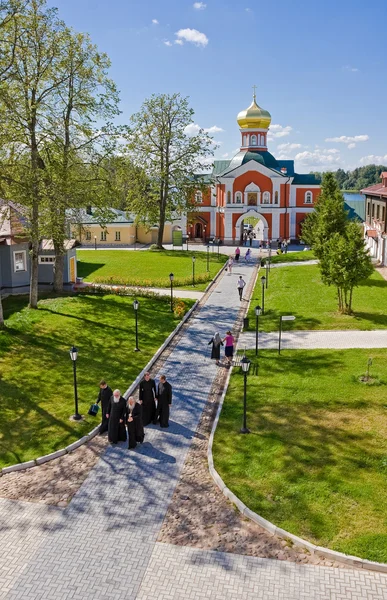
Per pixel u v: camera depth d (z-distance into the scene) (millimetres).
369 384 18766
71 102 30266
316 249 37750
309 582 10180
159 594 9977
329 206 37938
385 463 13617
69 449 15234
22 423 16750
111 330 27047
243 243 66750
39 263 36750
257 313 22922
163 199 56031
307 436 15344
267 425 16156
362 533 11211
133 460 14719
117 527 11852
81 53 29219
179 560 10805
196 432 16344
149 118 53531
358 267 27625
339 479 13086
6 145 27844
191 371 21578
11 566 10695
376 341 24078
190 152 54781
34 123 28156
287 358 22250
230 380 20219
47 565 10719
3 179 26594
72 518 12195
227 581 10250
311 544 10977
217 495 12953
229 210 65812
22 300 33031
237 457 14391
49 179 28688
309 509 12023
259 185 65250
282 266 47500
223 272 45781
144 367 21859
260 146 69062
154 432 16375
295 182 66375
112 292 35688
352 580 10203
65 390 19297
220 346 24766
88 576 10430
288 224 66625
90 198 31141
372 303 31016
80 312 30281
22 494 13164
